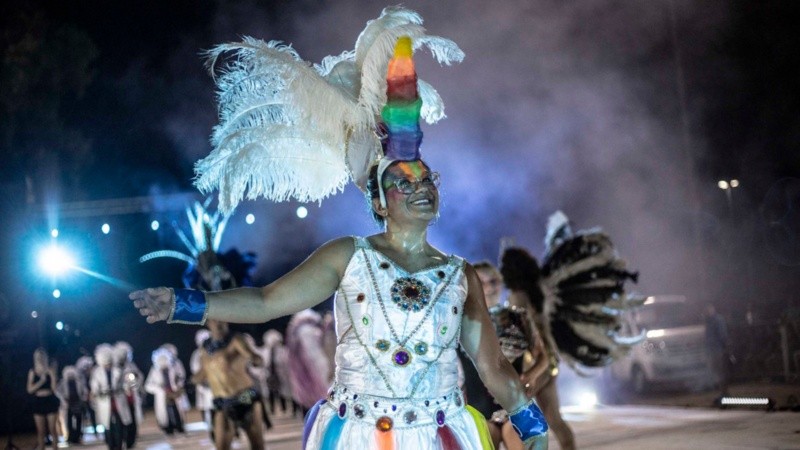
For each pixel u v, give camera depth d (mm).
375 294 3990
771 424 12477
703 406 15805
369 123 4270
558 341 8727
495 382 4297
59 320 25625
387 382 3930
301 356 17828
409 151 4152
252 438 10484
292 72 4238
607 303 8672
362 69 4348
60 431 19438
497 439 7414
